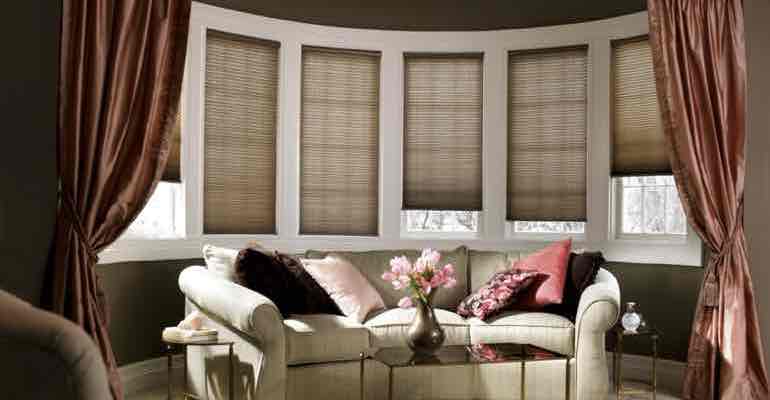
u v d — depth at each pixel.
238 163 5.56
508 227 5.96
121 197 3.37
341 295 4.60
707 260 4.98
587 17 5.61
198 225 5.32
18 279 3.09
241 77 5.56
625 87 5.48
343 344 4.23
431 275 3.96
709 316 4.47
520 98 5.87
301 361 4.11
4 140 3.03
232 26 5.48
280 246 5.70
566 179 5.71
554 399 4.45
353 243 5.90
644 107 5.36
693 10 4.52
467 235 6.04
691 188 4.43
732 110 4.54
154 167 3.52
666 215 5.37
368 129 5.97
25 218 3.10
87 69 3.26
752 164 4.57
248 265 4.34
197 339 4.06
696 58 4.48
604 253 5.53
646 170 5.33
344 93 5.93
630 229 5.56
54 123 3.15
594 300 4.36
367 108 5.97
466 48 5.94
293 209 5.78
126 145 3.44
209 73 5.40
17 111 3.06
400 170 5.97
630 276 5.40
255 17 5.59
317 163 5.88
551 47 5.76
